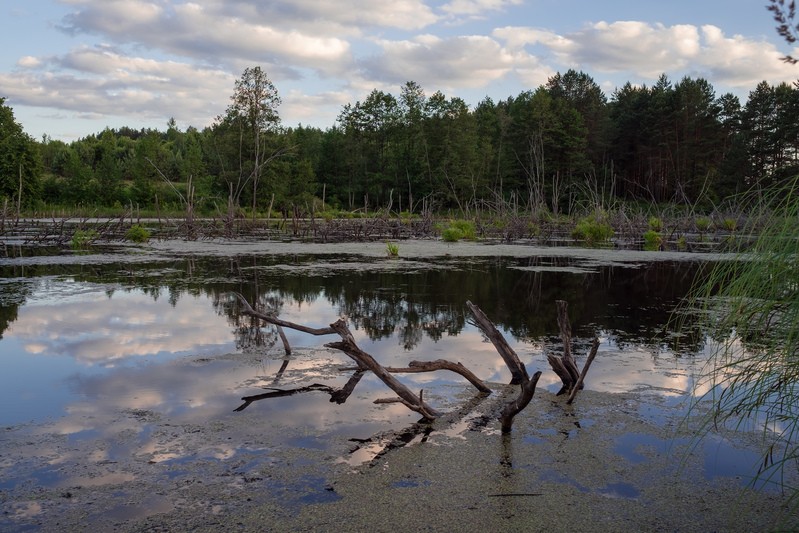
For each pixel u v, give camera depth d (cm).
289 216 4631
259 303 851
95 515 276
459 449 356
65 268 1280
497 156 6519
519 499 296
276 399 443
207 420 398
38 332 654
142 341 617
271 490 302
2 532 260
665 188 5984
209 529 265
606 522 276
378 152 6862
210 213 4728
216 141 5419
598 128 6725
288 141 5384
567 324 495
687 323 735
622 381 496
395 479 316
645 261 1513
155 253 1683
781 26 277
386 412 420
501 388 478
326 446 358
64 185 6147
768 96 5412
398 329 687
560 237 2666
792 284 285
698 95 5878
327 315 766
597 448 359
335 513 280
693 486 312
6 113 4809
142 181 5978
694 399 449
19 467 326
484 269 1309
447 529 268
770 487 312
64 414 407
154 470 324
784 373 310
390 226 2761
